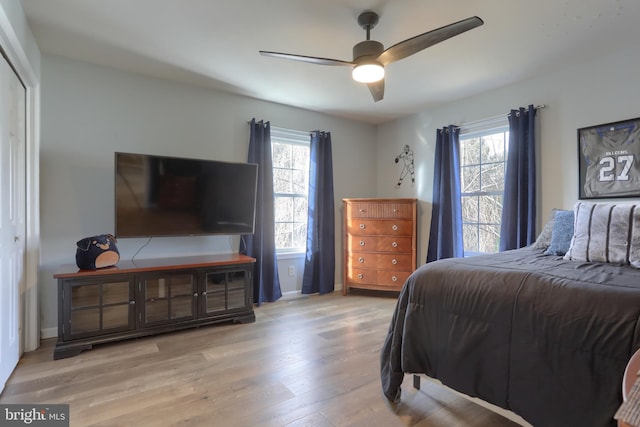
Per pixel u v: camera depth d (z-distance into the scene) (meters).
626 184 2.60
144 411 1.73
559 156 2.99
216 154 3.54
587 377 1.19
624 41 2.50
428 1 2.02
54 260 2.77
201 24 2.30
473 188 3.77
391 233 3.98
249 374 2.13
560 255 2.32
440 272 1.78
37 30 2.38
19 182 2.33
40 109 2.69
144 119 3.16
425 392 1.95
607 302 1.22
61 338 2.39
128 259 3.09
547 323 1.32
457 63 2.87
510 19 2.21
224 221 3.29
